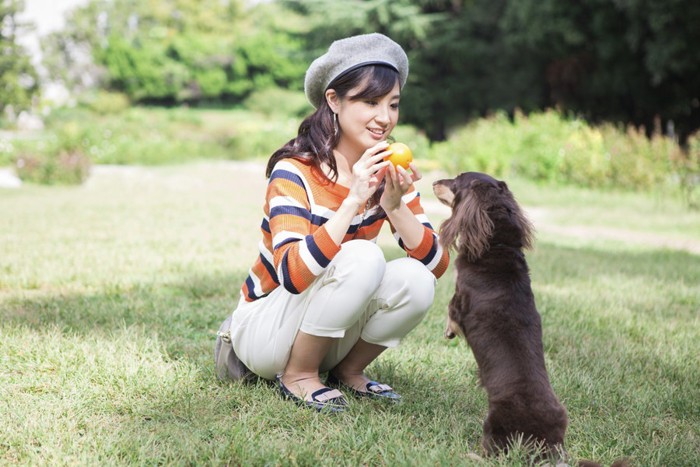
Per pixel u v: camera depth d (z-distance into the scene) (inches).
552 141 712.4
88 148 959.6
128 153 978.1
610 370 156.5
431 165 869.2
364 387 135.3
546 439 104.3
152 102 2336.4
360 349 133.0
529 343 111.0
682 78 918.4
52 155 724.7
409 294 123.6
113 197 556.1
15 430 112.8
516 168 717.9
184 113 1840.6
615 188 649.6
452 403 134.5
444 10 1289.4
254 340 127.6
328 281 119.4
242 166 954.1
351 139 123.7
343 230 114.3
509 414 105.7
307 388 127.8
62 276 237.9
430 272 126.7
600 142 689.0
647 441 120.9
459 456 106.7
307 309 122.5
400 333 128.9
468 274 118.1
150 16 2810.0
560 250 347.3
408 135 1063.6
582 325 196.7
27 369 142.0
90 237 331.9
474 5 1235.2
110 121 1177.4
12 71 1457.9
